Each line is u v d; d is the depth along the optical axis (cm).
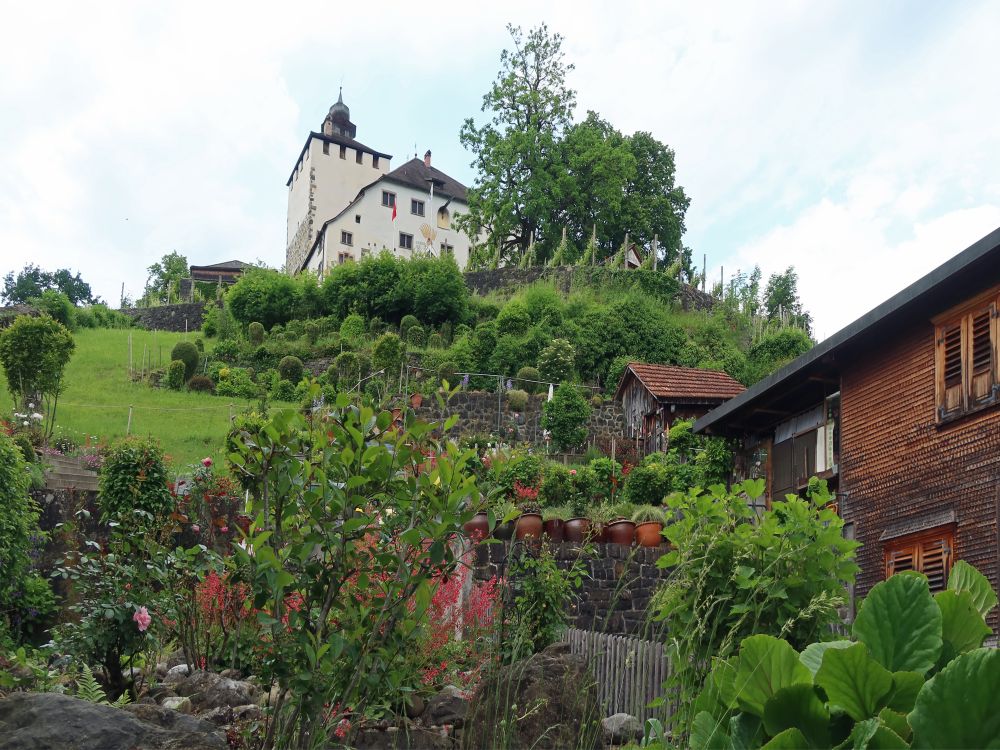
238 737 566
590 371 3978
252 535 530
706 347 4234
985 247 1058
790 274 6206
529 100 5803
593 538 1504
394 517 527
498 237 5722
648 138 6206
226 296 4906
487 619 910
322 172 7406
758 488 648
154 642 873
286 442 529
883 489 1287
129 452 1202
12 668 777
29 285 8219
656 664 942
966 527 1131
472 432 3281
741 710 320
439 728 727
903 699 296
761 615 589
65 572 895
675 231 6147
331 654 508
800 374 1466
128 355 4250
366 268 4712
